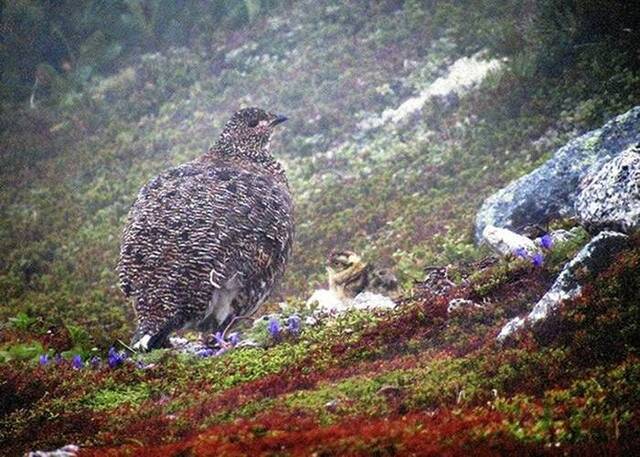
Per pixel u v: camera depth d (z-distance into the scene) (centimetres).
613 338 892
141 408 1000
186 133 2834
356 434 768
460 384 878
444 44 2688
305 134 2633
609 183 1056
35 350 1317
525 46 2425
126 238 1356
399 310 1165
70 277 2227
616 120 1600
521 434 754
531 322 952
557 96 2214
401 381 924
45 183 2759
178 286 1305
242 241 1363
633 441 738
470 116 2352
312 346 1116
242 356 1138
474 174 2150
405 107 2539
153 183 1423
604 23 2281
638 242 971
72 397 1080
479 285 1166
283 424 822
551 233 1341
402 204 2144
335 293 1578
